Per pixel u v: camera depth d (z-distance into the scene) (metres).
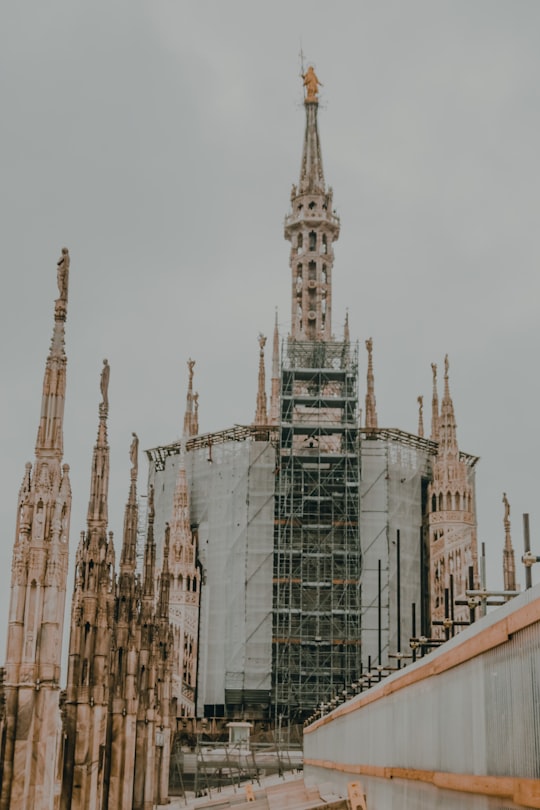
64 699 46.69
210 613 119.88
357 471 119.19
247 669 115.25
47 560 35.72
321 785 37.41
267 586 118.19
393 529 120.69
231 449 123.88
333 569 115.94
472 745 12.16
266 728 111.38
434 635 116.06
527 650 9.86
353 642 113.25
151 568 64.19
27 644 35.28
